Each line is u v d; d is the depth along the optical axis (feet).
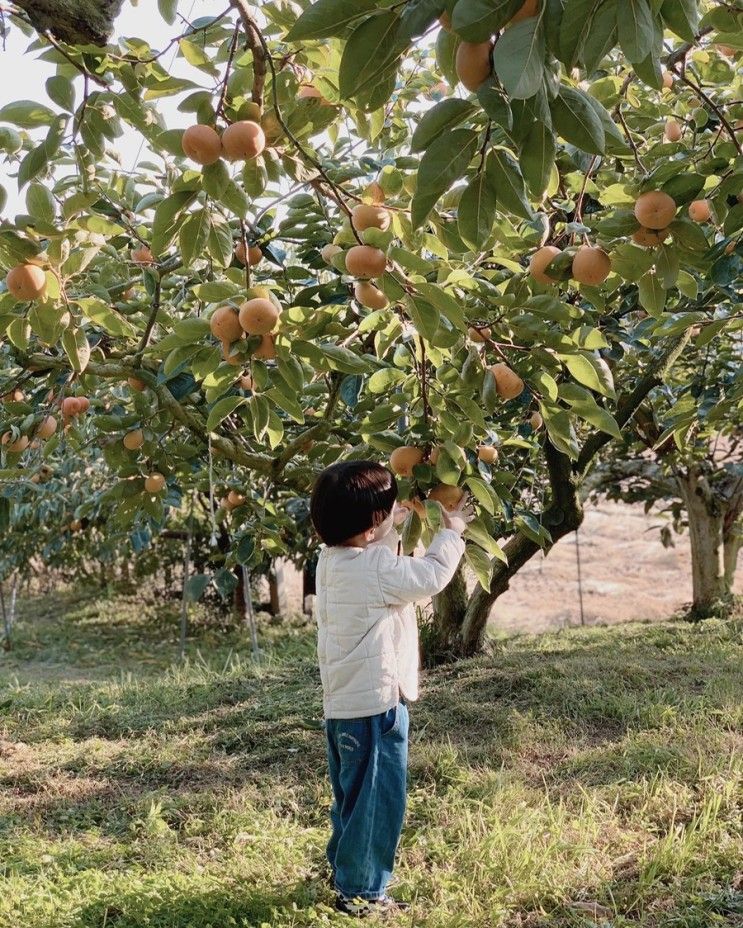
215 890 10.08
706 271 7.13
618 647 22.53
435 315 5.95
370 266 5.74
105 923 9.64
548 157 4.24
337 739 9.23
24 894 10.25
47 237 6.23
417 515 8.25
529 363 7.65
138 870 10.98
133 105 6.34
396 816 9.30
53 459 18.63
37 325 6.60
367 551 9.01
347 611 8.94
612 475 27.81
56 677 24.99
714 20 6.56
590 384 7.03
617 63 9.24
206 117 5.48
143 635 30.40
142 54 6.54
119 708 19.16
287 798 13.12
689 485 27.12
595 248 6.25
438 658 22.30
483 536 8.50
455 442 7.70
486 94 3.98
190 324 6.38
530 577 41.70
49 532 26.86
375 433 8.02
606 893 9.66
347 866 9.26
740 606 28.02
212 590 31.55
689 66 9.69
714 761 12.79
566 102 4.15
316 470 12.53
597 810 11.68
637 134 10.31
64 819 13.04
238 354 6.23
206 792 13.43
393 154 11.64
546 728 15.65
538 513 20.04
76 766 15.51
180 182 5.92
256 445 14.17
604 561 44.75
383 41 4.21
